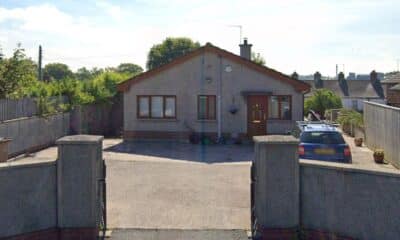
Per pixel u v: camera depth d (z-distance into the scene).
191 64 26.38
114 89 32.44
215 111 26.34
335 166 8.09
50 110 23.53
